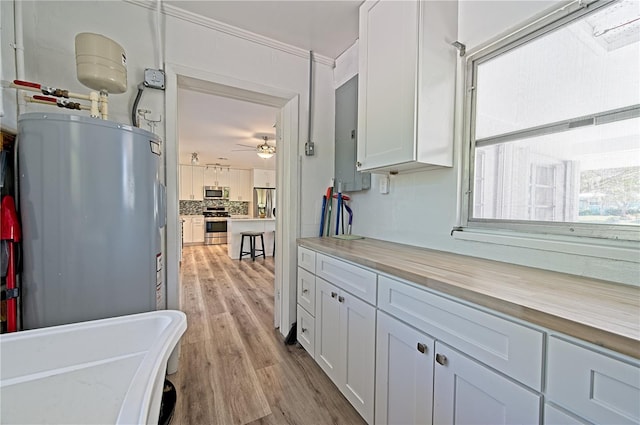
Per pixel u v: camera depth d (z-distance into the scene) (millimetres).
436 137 1357
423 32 1285
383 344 1183
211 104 3256
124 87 1342
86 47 1209
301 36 1999
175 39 1729
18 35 1267
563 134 1048
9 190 1114
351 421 1362
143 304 1250
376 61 1544
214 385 1629
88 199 1096
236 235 5594
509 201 1229
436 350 932
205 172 7941
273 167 8344
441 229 1507
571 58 1020
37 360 596
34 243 1048
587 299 731
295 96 2184
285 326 2252
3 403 546
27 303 1052
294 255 2225
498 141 1269
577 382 592
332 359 1590
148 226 1268
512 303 707
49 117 1038
